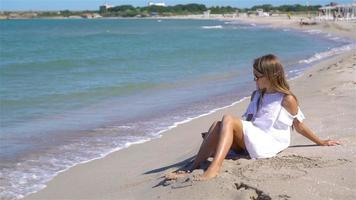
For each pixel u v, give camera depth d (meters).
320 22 99.81
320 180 5.01
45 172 7.56
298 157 5.83
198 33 80.81
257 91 6.21
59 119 11.80
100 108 13.34
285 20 144.25
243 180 5.04
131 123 11.18
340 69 19.02
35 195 6.51
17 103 13.98
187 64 26.50
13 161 8.19
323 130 7.60
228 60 28.75
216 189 4.93
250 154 5.85
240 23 147.50
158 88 17.34
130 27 120.00
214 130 5.75
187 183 5.20
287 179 5.04
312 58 28.77
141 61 28.34
